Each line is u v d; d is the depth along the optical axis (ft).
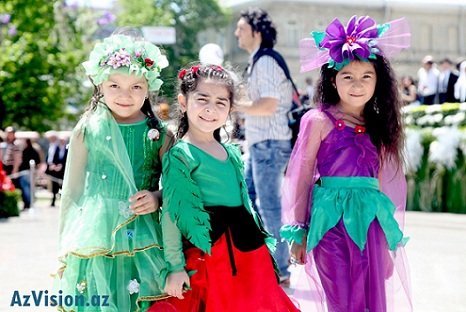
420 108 41.55
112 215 12.39
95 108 13.03
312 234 13.57
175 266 12.12
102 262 12.30
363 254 13.30
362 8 91.40
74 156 12.91
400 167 14.42
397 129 14.23
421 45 115.03
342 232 13.43
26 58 62.34
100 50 12.84
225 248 12.60
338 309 13.32
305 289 14.17
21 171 53.06
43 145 82.99
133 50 12.89
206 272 12.48
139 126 13.08
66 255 12.37
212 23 139.74
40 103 63.46
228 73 13.23
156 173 13.17
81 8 70.95
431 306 18.53
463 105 39.81
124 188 12.59
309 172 14.03
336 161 13.75
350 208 13.43
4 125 63.67
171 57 132.36
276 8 111.75
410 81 52.13
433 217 38.45
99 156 12.79
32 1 63.36
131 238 12.30
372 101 14.19
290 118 20.21
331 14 96.89
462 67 48.26
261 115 19.84
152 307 12.23
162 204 12.55
